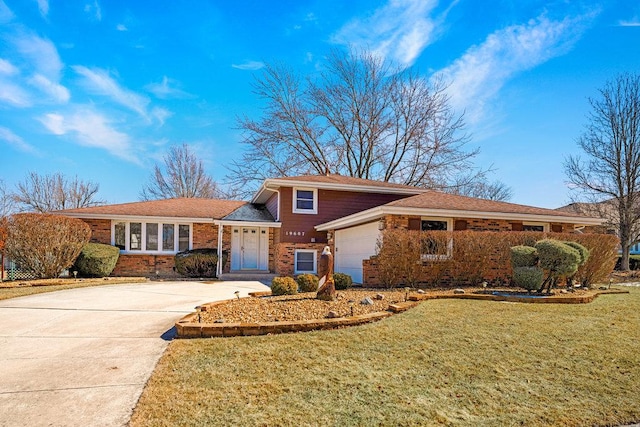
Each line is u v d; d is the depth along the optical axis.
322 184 17.84
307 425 3.25
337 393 3.85
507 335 5.73
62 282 12.98
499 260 11.28
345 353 4.94
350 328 6.00
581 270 11.19
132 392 3.82
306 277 9.95
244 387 3.94
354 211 18.53
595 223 14.67
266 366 4.49
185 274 16.98
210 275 17.31
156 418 3.31
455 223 13.09
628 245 21.08
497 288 10.45
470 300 8.45
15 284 12.20
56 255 13.86
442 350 5.09
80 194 35.16
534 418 3.48
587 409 3.67
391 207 11.86
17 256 13.43
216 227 18.84
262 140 29.55
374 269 11.57
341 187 18.11
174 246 18.28
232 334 5.66
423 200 13.60
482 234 11.25
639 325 6.41
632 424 3.47
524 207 14.98
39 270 13.82
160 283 14.19
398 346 5.22
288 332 5.82
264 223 17.44
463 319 6.61
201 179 39.19
